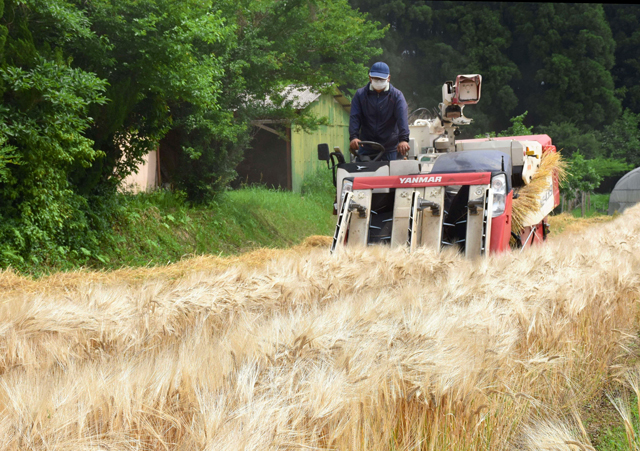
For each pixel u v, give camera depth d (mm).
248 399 3889
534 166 18234
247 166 52344
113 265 18625
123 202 21578
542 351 6906
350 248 11617
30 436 3330
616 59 97562
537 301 7480
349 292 9164
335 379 4391
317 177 47844
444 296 7359
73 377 4121
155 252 20875
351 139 15930
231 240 26125
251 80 27891
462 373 5129
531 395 5957
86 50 17250
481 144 18750
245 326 5891
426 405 4945
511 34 88500
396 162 14836
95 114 18328
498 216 12641
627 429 5102
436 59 82188
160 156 28625
